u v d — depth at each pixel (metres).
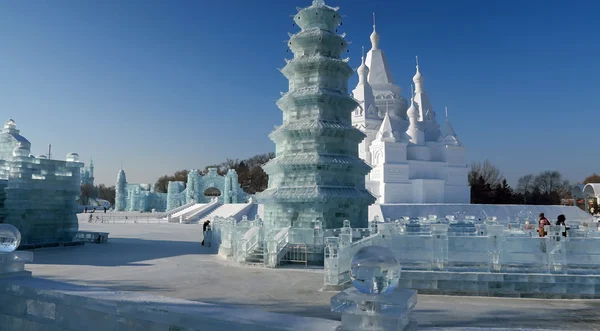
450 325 13.45
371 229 26.22
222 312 7.14
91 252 33.59
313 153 34.22
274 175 36.59
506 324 13.66
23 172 35.94
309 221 32.91
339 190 33.56
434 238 20.36
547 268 19.42
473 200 115.88
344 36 36.84
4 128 47.03
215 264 27.61
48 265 26.22
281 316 6.88
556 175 149.00
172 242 42.66
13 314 9.24
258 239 30.41
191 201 103.25
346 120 36.41
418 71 98.12
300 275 23.61
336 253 20.86
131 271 24.17
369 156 86.31
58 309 8.67
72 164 39.59
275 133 35.69
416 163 82.38
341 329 5.82
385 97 94.69
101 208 155.25
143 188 137.25
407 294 5.88
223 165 189.25
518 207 71.06
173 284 20.41
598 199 99.31
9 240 9.66
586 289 17.94
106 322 8.16
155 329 7.54
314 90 34.72
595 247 19.34
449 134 88.69
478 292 18.58
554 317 14.69
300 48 36.84
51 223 37.91
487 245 20.11
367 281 5.69
